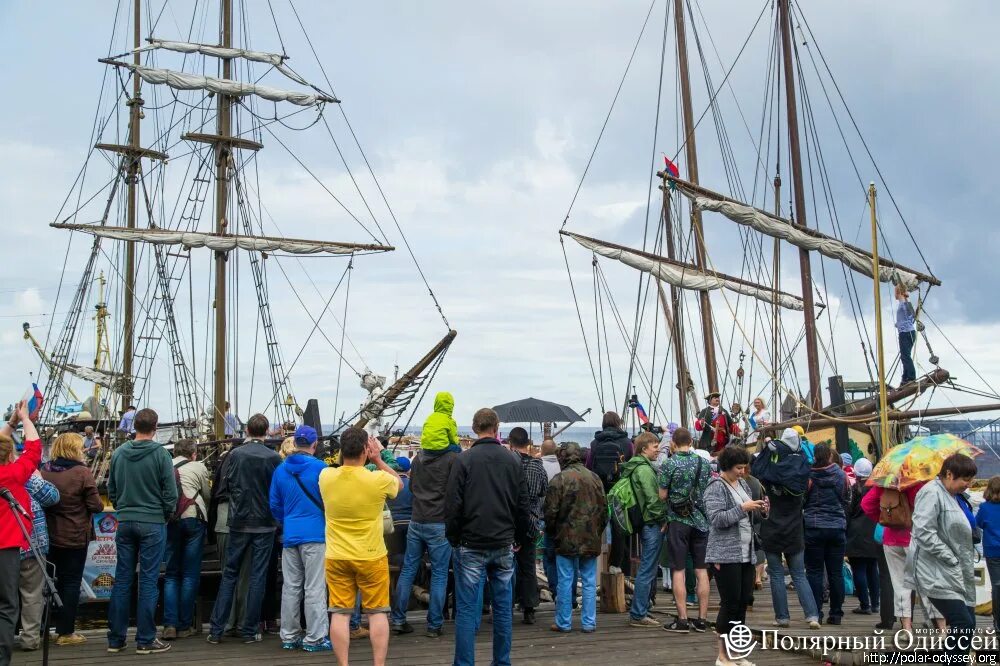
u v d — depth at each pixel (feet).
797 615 40.57
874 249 52.42
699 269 87.61
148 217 101.60
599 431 43.14
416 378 59.26
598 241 87.04
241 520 34.53
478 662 31.42
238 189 94.63
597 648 33.55
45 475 33.71
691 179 92.84
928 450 30.83
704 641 34.68
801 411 82.17
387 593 27.86
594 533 36.47
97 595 39.32
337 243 91.56
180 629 35.58
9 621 26.86
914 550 27.73
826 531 37.45
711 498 30.45
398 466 42.52
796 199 88.74
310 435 33.78
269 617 37.09
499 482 28.02
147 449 33.06
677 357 93.61
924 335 71.26
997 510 30.09
